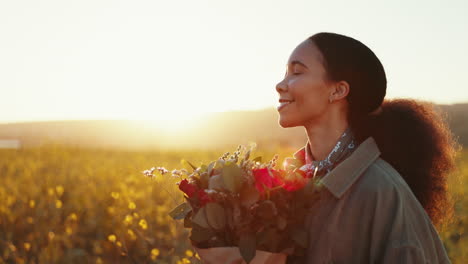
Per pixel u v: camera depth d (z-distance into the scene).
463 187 6.40
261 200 1.60
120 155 18.61
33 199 7.11
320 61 1.79
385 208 1.63
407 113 1.92
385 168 1.74
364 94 1.80
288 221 1.61
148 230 5.00
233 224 1.60
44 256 5.17
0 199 6.59
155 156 16.97
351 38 1.84
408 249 1.56
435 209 1.99
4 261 5.24
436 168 1.95
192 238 1.64
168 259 4.40
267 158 7.00
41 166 11.84
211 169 1.74
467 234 5.32
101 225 6.01
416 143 1.88
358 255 1.66
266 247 1.59
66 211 6.57
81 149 19.28
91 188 8.01
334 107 1.82
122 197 6.05
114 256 4.85
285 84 1.84
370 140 1.79
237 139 46.91
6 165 12.00
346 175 1.69
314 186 1.61
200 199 1.66
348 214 1.67
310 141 1.89
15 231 5.89
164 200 6.19
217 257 1.60
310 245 1.69
